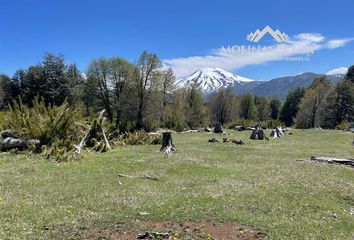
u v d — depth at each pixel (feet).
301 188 64.90
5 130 108.88
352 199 60.95
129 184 64.54
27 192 56.70
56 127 107.04
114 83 290.15
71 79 308.19
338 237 42.32
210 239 38.88
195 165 86.53
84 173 74.13
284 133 224.53
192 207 50.31
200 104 348.59
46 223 42.27
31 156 95.55
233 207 51.39
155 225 42.98
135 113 278.87
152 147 127.24
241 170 81.56
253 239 39.75
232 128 298.97
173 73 289.94
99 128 119.03
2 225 40.81
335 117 392.47
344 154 118.21
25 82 301.43
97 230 40.73
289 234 41.75
